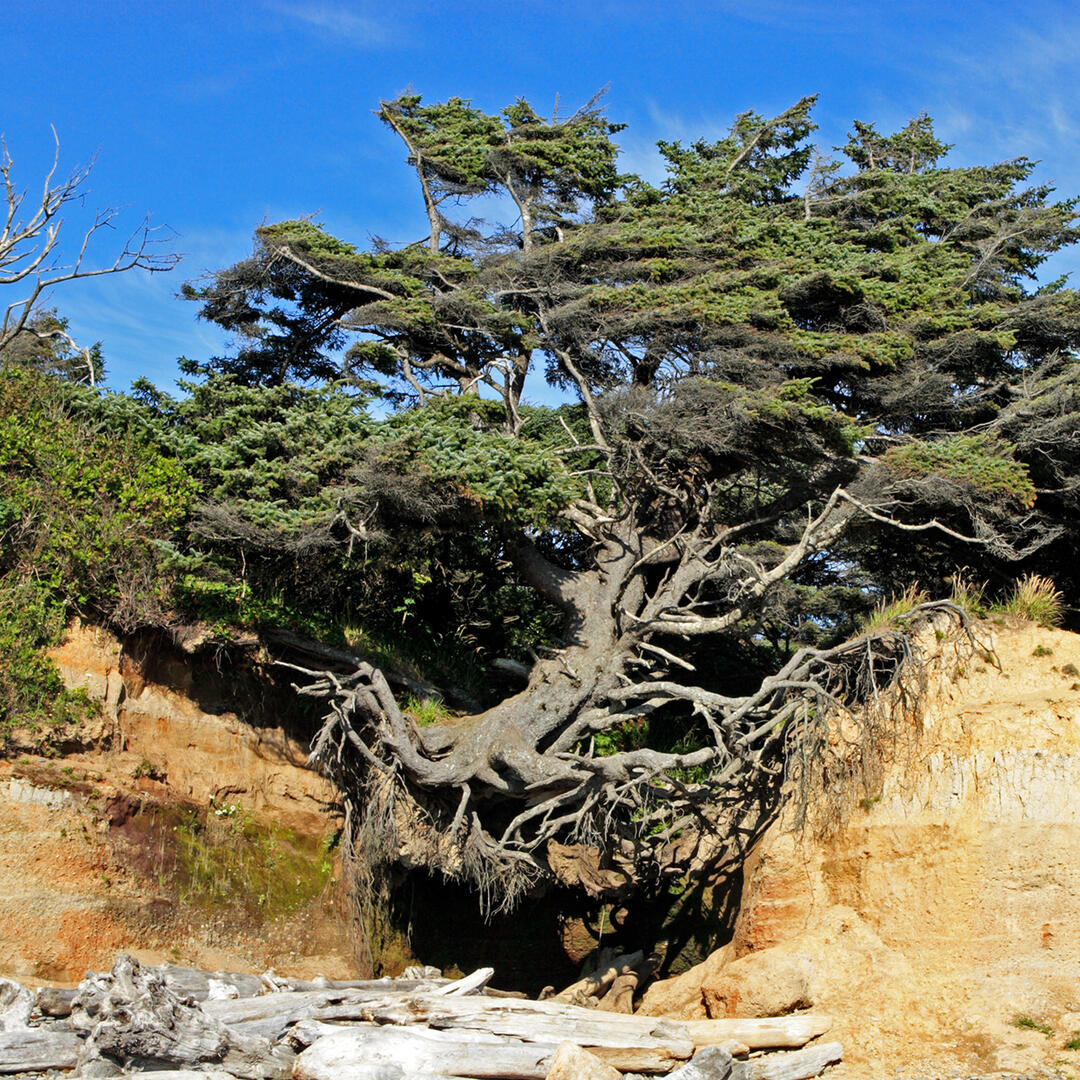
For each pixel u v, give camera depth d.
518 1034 12.66
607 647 20.12
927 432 22.30
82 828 16.70
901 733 16.81
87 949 16.12
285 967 18.42
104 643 18.28
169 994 11.28
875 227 25.69
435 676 22.53
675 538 20.41
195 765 19.19
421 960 21.05
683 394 19.70
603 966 19.72
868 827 16.52
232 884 18.50
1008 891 15.08
